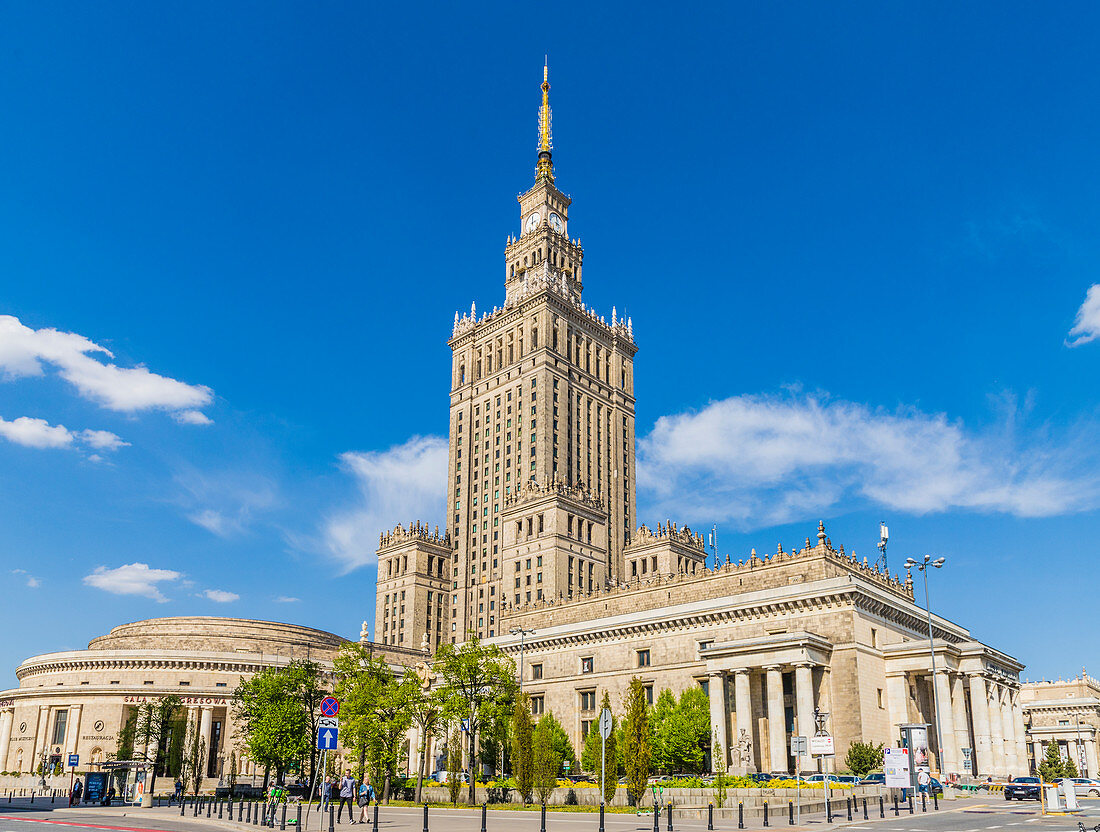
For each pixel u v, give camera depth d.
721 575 105.25
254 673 137.88
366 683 84.12
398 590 193.50
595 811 60.84
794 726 88.69
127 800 85.31
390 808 70.06
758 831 43.28
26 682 154.12
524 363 198.75
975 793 77.56
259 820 52.72
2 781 130.88
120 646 148.75
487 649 83.81
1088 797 79.75
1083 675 175.12
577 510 171.00
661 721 91.69
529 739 71.25
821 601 91.88
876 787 67.00
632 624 107.62
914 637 102.19
